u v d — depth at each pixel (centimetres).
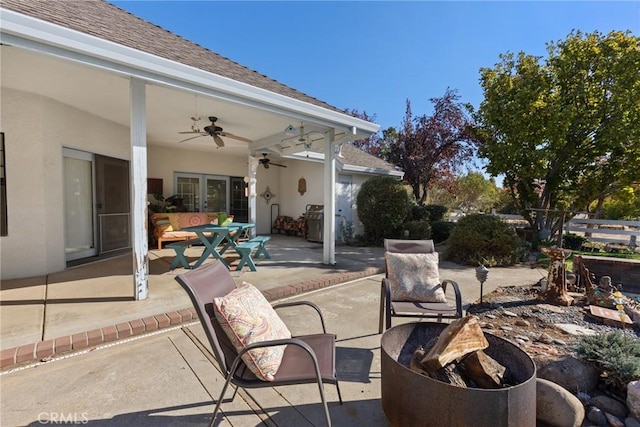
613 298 362
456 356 169
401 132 1435
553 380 211
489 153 866
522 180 866
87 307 335
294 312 359
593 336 245
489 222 645
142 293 359
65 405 193
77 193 545
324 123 520
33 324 291
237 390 212
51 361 243
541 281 469
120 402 197
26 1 289
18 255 445
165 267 530
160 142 817
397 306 293
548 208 877
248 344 172
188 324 317
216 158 966
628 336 248
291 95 503
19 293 380
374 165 1098
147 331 296
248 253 520
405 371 159
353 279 507
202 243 538
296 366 178
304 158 884
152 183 837
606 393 209
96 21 343
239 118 573
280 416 189
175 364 243
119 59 299
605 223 838
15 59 330
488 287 470
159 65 324
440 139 1333
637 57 691
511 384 176
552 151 788
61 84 408
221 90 382
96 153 576
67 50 276
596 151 782
